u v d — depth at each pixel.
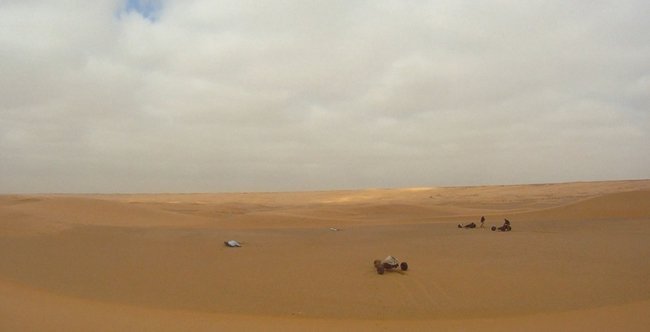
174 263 15.48
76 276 13.67
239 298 11.33
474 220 32.16
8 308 9.45
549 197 66.31
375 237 21.69
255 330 8.61
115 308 10.13
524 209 42.66
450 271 13.76
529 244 18.69
